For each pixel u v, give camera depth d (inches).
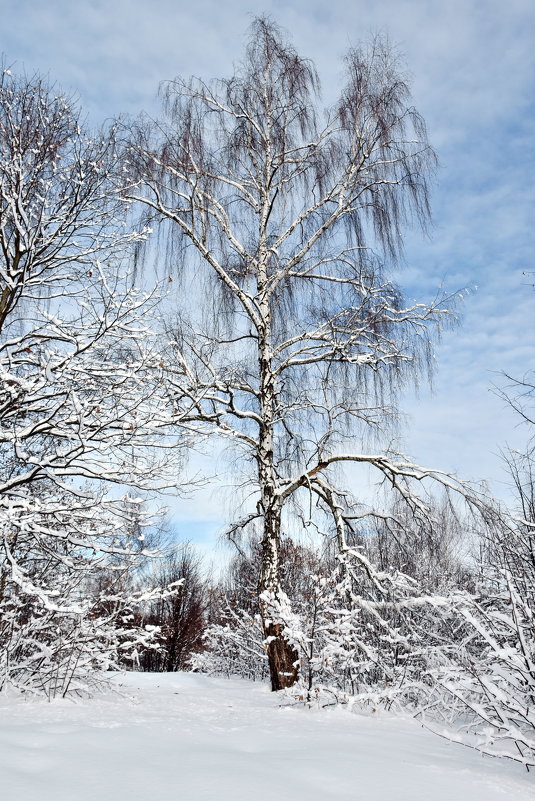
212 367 349.4
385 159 405.1
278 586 342.6
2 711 193.5
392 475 369.7
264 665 500.4
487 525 299.3
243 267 412.2
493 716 195.5
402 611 314.0
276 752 144.2
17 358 255.3
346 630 261.0
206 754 136.6
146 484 258.7
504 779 139.9
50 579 283.4
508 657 179.8
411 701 271.6
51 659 266.4
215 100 412.5
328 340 388.8
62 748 135.4
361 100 393.7
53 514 230.5
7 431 241.0
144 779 113.5
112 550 229.0
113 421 242.1
